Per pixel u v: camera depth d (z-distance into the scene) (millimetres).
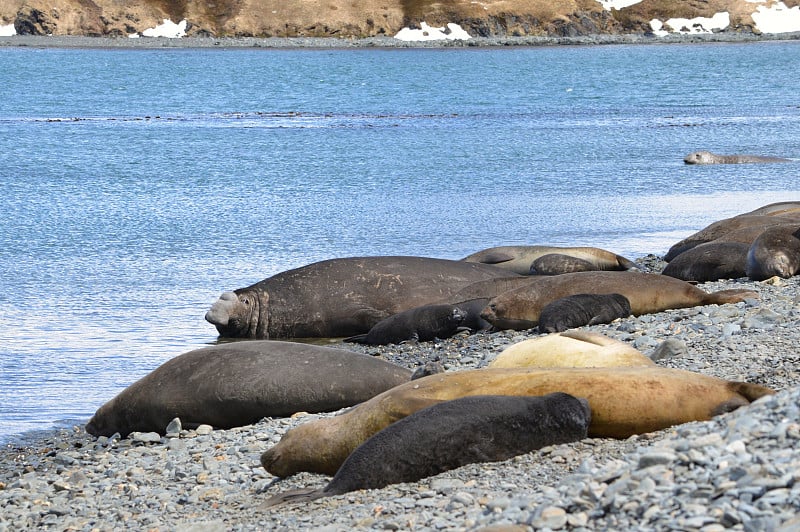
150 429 26734
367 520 15633
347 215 62031
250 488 20453
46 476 23391
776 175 80375
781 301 31688
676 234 55750
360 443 19266
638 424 18391
